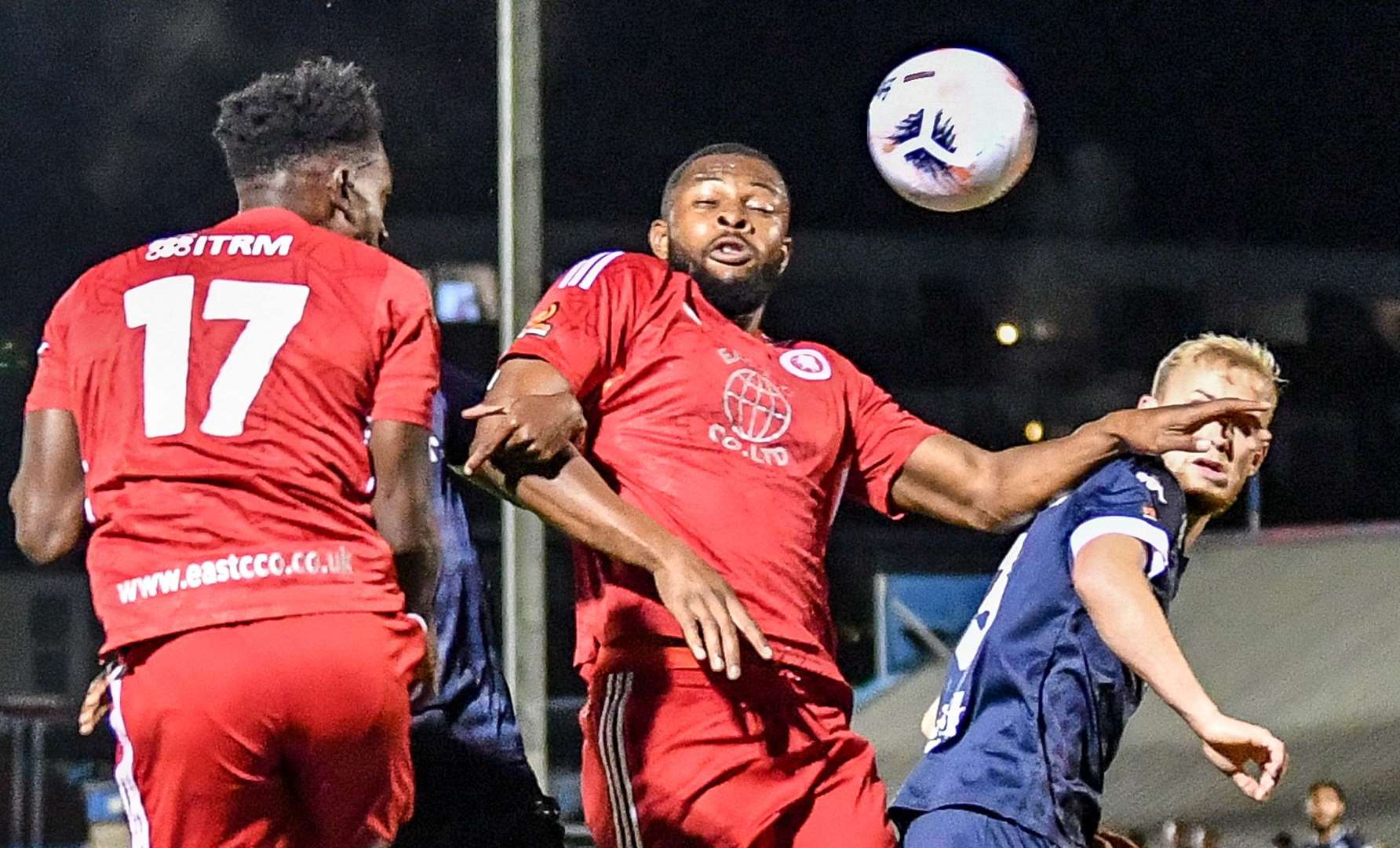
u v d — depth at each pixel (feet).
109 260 22.76
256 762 21.25
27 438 22.34
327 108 23.76
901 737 73.87
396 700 21.63
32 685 162.71
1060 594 24.30
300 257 22.27
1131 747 69.31
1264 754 22.25
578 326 24.18
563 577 144.25
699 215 26.08
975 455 26.21
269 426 21.45
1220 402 24.81
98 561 21.57
